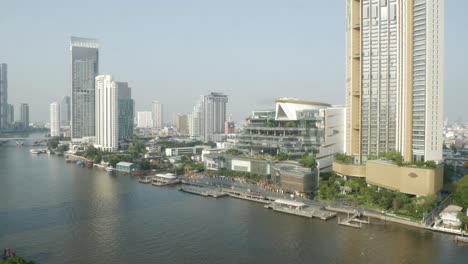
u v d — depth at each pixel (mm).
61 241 176375
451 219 188375
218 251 164250
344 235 182000
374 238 177000
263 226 198375
